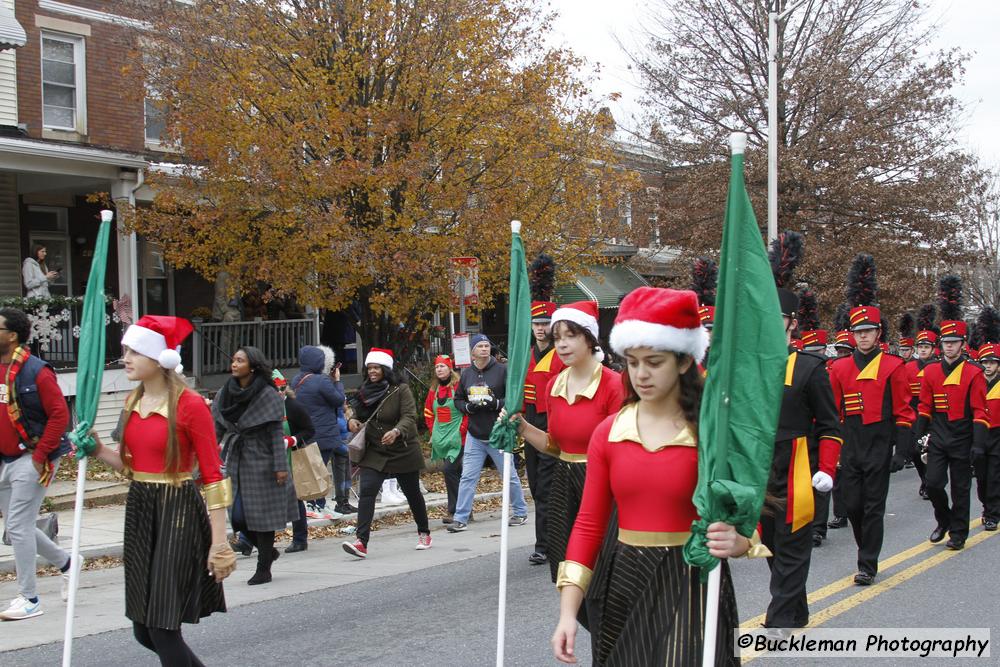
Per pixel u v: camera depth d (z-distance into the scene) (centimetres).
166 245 1573
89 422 459
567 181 1622
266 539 830
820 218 2498
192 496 472
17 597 729
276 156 1410
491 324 2567
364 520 943
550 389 567
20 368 693
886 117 2462
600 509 351
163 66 1532
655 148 2633
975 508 1221
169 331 477
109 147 1620
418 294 1542
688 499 329
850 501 791
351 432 1221
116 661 603
